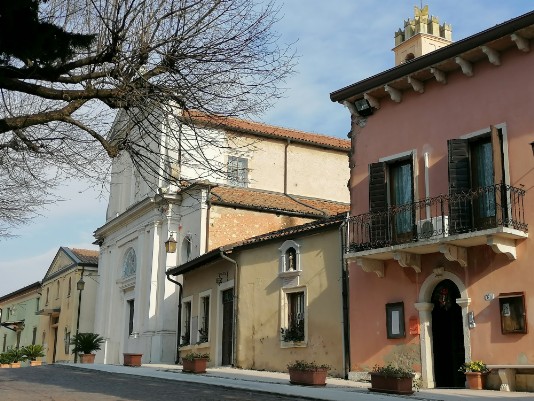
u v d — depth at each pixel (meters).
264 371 19.56
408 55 22.05
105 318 34.41
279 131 30.84
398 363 15.75
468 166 14.97
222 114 9.60
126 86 8.84
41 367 23.08
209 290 23.80
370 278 16.91
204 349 23.59
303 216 28.27
